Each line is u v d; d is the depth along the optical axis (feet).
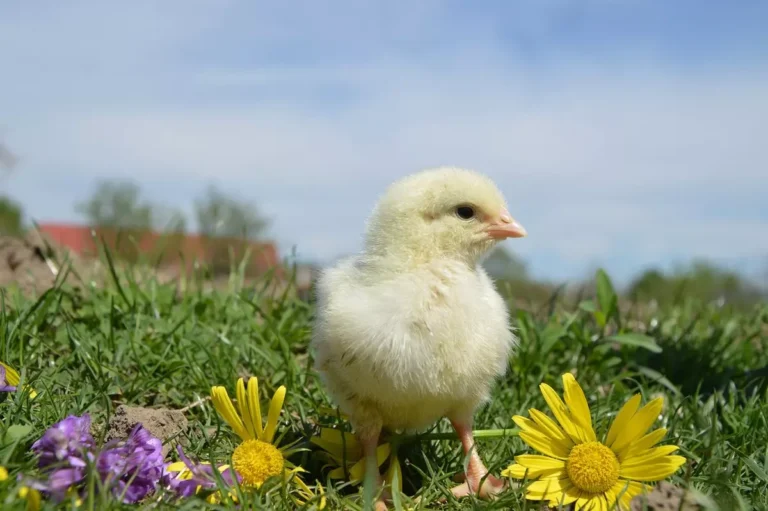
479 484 1.02
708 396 1.32
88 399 1.14
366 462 1.04
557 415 1.00
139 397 1.22
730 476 1.02
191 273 1.74
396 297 1.02
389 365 1.01
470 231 1.09
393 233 1.08
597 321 1.52
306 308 1.54
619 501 0.95
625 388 1.34
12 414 1.05
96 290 1.51
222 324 1.47
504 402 1.29
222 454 1.06
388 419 1.07
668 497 0.94
